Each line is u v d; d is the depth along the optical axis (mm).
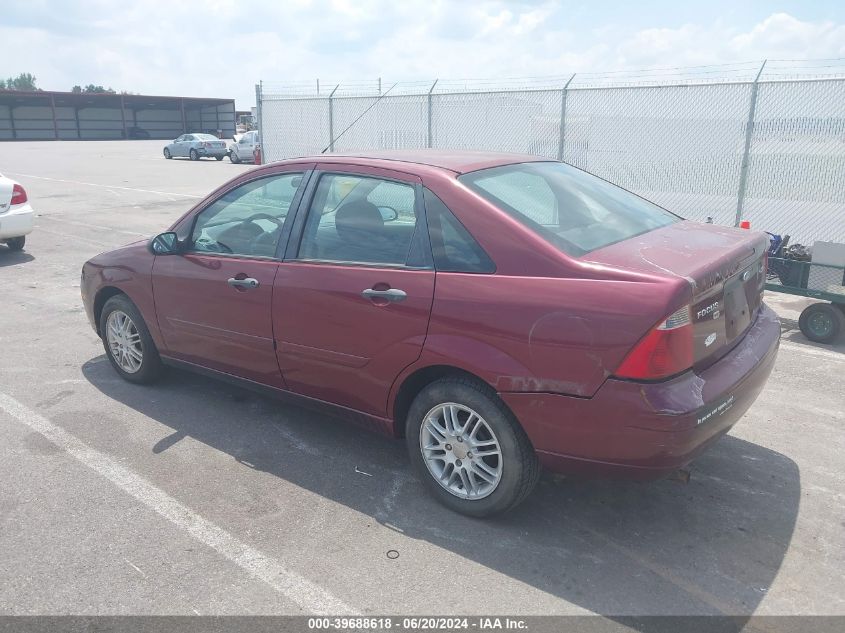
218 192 4383
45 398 4906
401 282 3367
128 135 70375
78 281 8602
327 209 3801
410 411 3504
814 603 2814
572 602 2820
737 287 3320
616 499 3598
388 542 3230
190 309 4395
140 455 4070
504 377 3061
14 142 59531
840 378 5258
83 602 2820
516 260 3111
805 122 9062
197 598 2848
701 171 10148
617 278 2877
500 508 3301
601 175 11211
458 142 12945
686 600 2834
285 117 15914
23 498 3592
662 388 2812
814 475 3824
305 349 3805
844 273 5961
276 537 3268
